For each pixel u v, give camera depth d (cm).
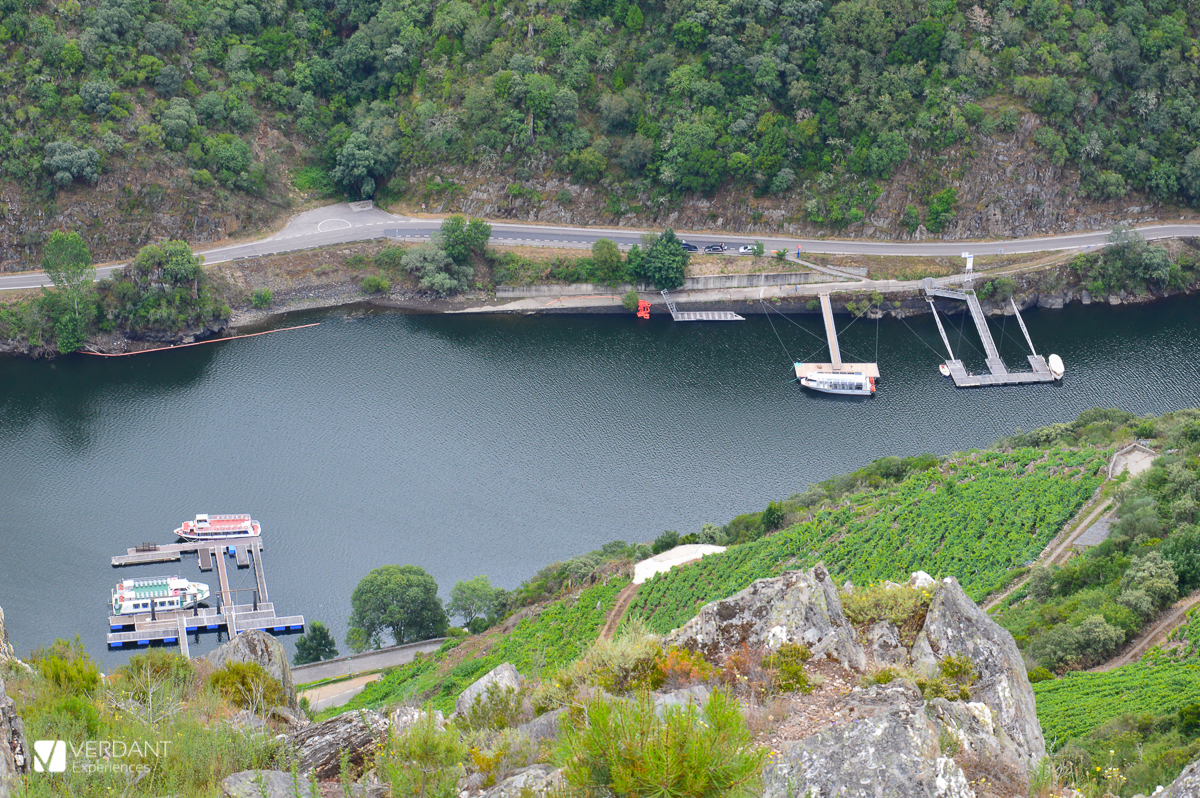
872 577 13738
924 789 3644
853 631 5016
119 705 4953
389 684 13112
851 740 3762
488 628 14425
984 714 4284
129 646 15050
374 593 14650
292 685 6281
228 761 4403
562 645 12762
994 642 4891
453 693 11975
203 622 15412
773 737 4150
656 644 5094
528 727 4500
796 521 15900
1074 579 12675
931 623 4984
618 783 3481
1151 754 7519
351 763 4434
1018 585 13488
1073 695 9600
